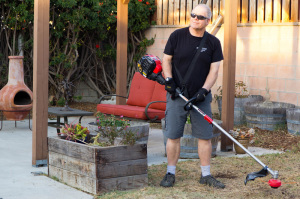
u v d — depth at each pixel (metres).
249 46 8.91
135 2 10.55
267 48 8.59
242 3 9.03
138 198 3.92
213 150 5.76
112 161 4.09
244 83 9.02
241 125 8.38
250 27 8.87
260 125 7.78
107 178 4.07
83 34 11.02
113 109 6.69
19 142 6.62
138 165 4.26
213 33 9.48
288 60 8.25
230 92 6.31
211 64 4.34
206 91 4.22
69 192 4.13
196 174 4.88
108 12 10.40
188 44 4.29
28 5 9.62
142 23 10.80
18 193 4.09
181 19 10.30
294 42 8.14
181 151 5.66
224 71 6.30
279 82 8.41
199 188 4.35
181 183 4.51
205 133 4.39
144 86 7.27
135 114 6.33
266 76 8.62
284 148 6.45
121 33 7.45
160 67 4.49
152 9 10.88
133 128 5.21
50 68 10.59
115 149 4.11
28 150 6.08
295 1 8.13
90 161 4.07
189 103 4.20
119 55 7.45
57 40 10.35
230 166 5.29
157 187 4.36
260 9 8.72
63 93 10.71
